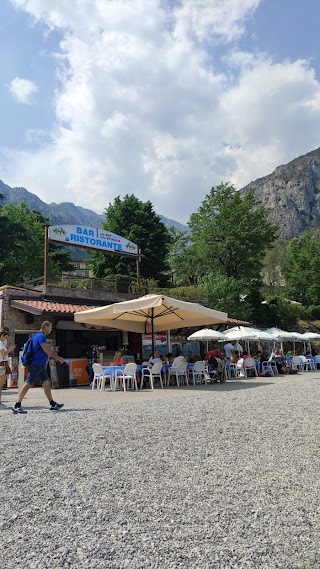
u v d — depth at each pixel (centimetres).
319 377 2062
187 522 370
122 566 306
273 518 381
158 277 5062
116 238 2786
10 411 925
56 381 1692
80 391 1526
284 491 443
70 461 515
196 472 491
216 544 336
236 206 5028
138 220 5166
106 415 802
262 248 4997
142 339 2330
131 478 466
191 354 2608
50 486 441
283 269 8044
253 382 1797
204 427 709
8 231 4922
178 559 315
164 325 1958
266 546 334
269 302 5306
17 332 2042
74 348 2225
